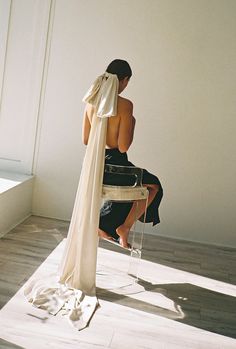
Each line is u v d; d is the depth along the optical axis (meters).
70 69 4.16
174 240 4.24
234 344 2.38
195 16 4.00
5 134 4.32
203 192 4.23
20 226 3.96
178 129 4.16
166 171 4.23
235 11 3.96
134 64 4.11
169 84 4.10
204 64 4.05
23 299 2.54
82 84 4.16
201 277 3.33
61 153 4.28
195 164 4.19
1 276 2.82
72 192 4.32
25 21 4.14
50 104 4.22
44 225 4.09
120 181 2.88
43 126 4.26
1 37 4.18
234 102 4.07
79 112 4.20
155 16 4.03
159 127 4.18
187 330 2.46
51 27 4.12
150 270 3.33
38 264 3.11
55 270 3.04
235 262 3.81
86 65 4.14
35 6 4.11
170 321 2.54
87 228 2.78
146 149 4.21
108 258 3.46
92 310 2.51
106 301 2.69
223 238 4.27
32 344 2.10
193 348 2.28
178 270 3.42
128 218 3.10
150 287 3.00
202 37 4.02
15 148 4.33
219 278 3.36
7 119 4.29
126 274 3.17
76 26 4.10
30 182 4.21
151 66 4.09
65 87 4.18
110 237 3.09
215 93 4.08
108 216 3.05
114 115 2.69
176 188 4.25
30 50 4.17
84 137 3.01
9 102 4.26
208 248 4.13
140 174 2.92
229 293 3.08
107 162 2.90
